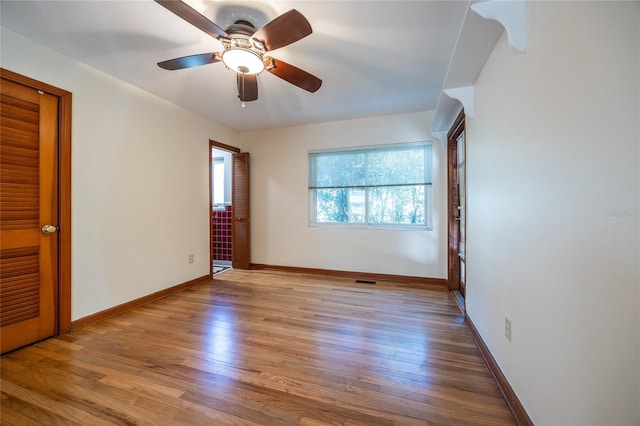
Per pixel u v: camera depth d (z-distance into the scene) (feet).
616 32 2.34
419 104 10.57
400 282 11.78
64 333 6.93
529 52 3.86
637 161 2.17
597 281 2.56
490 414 4.26
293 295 10.06
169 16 5.56
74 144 7.20
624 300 2.29
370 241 12.34
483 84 6.01
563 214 3.08
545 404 3.44
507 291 4.67
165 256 10.02
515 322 4.34
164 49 6.75
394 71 7.85
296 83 6.90
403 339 6.69
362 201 12.61
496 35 4.91
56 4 5.18
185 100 10.04
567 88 2.99
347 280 12.10
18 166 6.21
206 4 5.23
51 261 6.79
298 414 4.26
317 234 13.21
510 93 4.54
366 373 5.32
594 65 2.58
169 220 10.19
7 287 6.06
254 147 14.28
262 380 5.10
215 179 17.28
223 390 4.82
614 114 2.37
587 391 2.68
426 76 8.17
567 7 2.97
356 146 12.42
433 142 11.30
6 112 6.01
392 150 12.03
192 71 7.85
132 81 8.46
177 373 5.31
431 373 5.31
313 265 13.32
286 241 13.79
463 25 4.65
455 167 10.52
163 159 9.93
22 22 5.72
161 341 6.59
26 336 6.32
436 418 4.18
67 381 5.05
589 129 2.65
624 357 2.30
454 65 5.89
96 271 7.71
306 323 7.63
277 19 4.65
